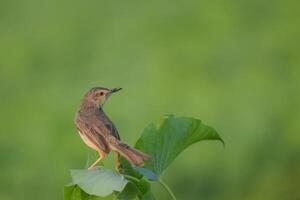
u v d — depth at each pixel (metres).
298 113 18.45
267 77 19.25
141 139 6.66
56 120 18.00
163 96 17.95
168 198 17.31
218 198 17.53
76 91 18.81
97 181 6.20
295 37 20.39
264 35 20.42
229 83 18.81
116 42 19.89
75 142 17.31
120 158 6.77
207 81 18.67
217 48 19.73
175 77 18.48
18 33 20.72
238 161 17.88
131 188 6.43
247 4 21.00
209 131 6.75
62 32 20.14
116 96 17.88
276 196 18.22
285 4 21.16
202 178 17.61
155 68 18.73
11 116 18.36
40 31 20.56
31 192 17.28
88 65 19.44
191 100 18.12
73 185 6.38
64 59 19.73
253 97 18.67
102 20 20.23
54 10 20.70
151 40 19.83
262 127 18.27
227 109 18.36
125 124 17.33
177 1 20.47
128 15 20.50
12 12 21.34
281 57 19.92
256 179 17.92
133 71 18.80
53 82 19.03
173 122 6.67
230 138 18.08
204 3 20.91
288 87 19.30
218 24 20.45
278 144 18.45
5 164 17.52
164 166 6.66
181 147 6.73
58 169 17.11
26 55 20.00
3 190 17.19
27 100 18.67
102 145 7.52
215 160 17.72
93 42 20.06
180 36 19.91
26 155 17.53
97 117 7.91
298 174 18.22
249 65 19.50
